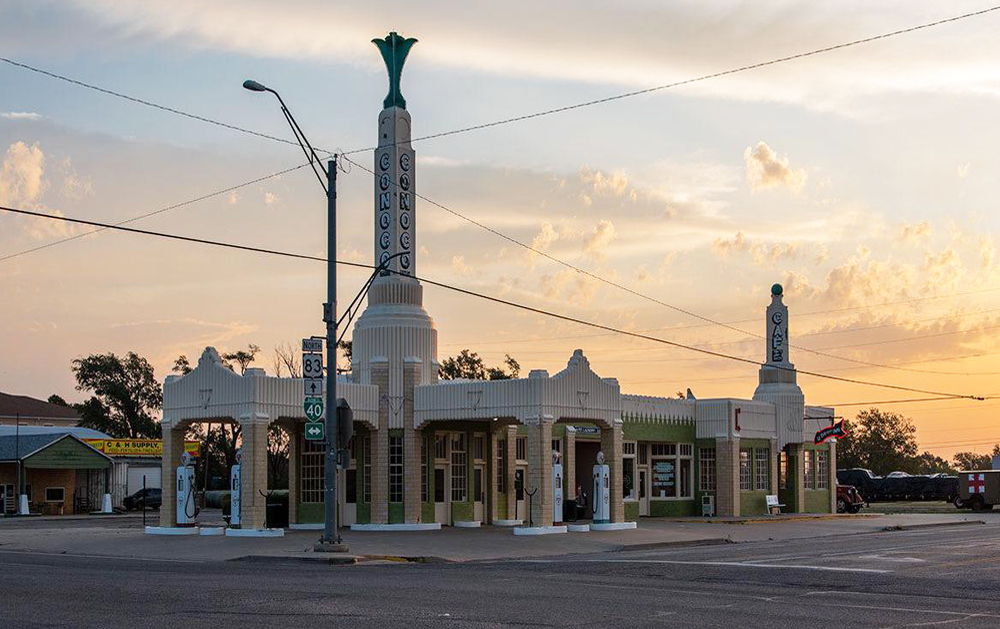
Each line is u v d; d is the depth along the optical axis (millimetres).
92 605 17234
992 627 15602
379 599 18109
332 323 30438
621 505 41594
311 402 30891
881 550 31281
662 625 15414
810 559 27797
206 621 15422
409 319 41531
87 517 64250
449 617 15930
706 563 26531
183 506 39219
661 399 52031
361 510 40969
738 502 53062
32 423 91688
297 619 15617
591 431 48719
